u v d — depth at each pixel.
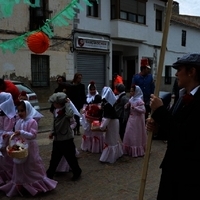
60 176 5.23
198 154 2.15
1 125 4.54
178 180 2.21
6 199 4.22
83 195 4.38
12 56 14.41
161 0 22.95
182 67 2.29
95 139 6.78
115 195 4.39
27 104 4.29
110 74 19.42
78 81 8.14
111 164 5.91
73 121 5.03
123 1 19.58
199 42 29.77
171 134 2.21
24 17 14.84
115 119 6.04
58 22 3.61
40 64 15.78
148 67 7.78
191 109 2.15
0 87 5.18
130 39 20.25
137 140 6.43
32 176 4.30
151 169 5.58
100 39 18.39
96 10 18.50
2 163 4.57
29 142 4.24
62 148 4.86
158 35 23.22
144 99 7.70
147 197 4.30
